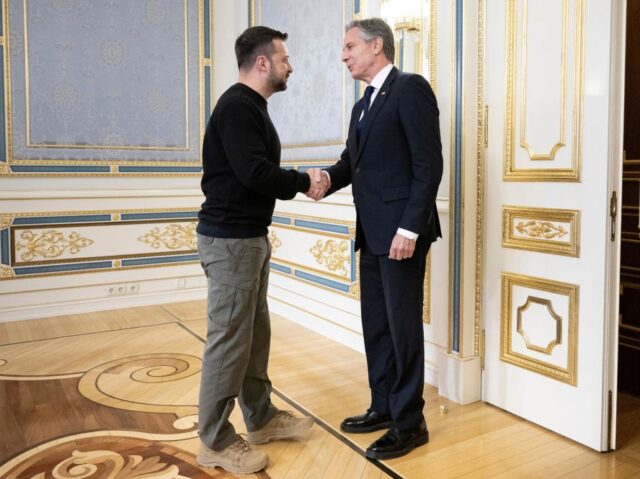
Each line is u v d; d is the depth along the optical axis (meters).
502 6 2.70
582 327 2.43
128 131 4.84
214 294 2.18
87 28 4.62
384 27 2.36
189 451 2.40
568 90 2.44
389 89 2.31
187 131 5.10
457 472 2.24
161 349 3.78
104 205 4.75
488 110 2.80
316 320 4.18
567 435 2.52
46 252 4.55
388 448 2.35
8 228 4.41
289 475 2.22
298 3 4.30
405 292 2.33
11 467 2.26
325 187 2.41
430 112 2.23
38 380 3.21
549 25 2.50
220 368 2.19
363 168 2.38
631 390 3.09
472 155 2.83
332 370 3.39
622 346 3.12
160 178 5.01
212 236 2.17
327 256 4.04
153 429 2.61
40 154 4.51
